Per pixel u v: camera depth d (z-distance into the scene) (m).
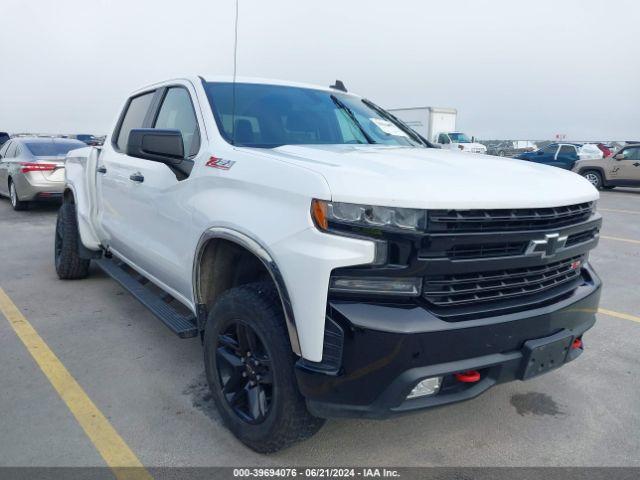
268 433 2.55
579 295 2.73
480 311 2.34
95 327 4.45
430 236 2.15
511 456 2.78
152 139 3.10
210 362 2.90
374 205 2.16
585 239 2.82
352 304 2.19
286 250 2.30
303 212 2.27
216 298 3.09
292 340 2.32
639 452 2.83
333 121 3.72
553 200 2.47
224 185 2.81
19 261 6.75
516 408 3.26
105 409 3.16
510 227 2.34
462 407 3.26
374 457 2.74
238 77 3.74
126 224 4.18
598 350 4.14
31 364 3.75
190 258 3.10
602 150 26.22
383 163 2.55
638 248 8.04
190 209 3.07
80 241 5.24
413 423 3.07
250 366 2.68
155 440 2.85
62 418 3.06
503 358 2.37
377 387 2.19
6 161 11.59
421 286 2.22
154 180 3.55
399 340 2.14
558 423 3.10
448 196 2.20
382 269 2.17
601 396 3.42
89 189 4.98
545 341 2.48
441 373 2.21
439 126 30.27
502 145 38.41
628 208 13.23
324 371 2.22
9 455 2.71
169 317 3.44
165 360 3.84
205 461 2.68
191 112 3.50
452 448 2.84
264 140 3.26
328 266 2.17
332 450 2.79
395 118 4.36
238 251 2.91
